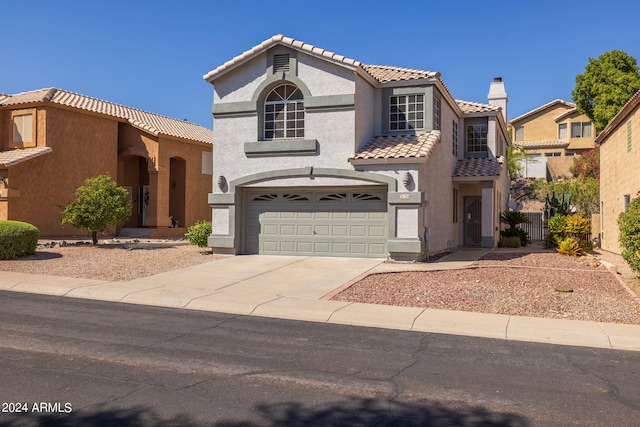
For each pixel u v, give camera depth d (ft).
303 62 57.77
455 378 20.98
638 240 40.70
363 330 29.43
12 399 18.03
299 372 21.47
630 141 64.28
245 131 59.72
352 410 17.51
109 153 88.69
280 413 17.15
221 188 60.34
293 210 59.26
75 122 82.84
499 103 99.60
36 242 57.52
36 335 26.89
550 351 25.35
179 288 40.50
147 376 20.62
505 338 28.14
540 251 70.28
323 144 56.85
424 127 61.26
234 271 48.91
